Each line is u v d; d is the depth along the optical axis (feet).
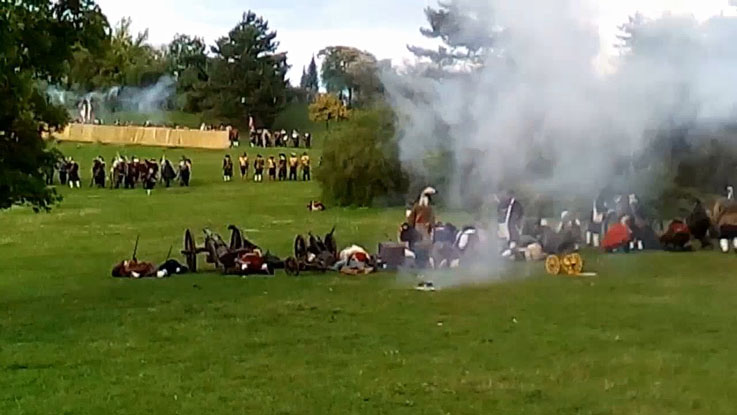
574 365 46.75
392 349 50.70
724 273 77.82
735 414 38.73
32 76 68.13
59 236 115.75
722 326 55.93
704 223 93.04
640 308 61.93
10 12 63.16
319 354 49.75
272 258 82.74
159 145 298.35
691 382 43.50
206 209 152.35
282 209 152.35
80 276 81.97
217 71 367.25
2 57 62.90
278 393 42.09
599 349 50.26
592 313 60.29
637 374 44.98
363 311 61.98
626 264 83.41
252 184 204.13
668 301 64.49
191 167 238.07
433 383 43.65
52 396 41.78
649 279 74.69
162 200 168.86
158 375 45.47
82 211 149.18
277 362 48.08
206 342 53.01
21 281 79.92
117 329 57.11
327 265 80.89
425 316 59.98
